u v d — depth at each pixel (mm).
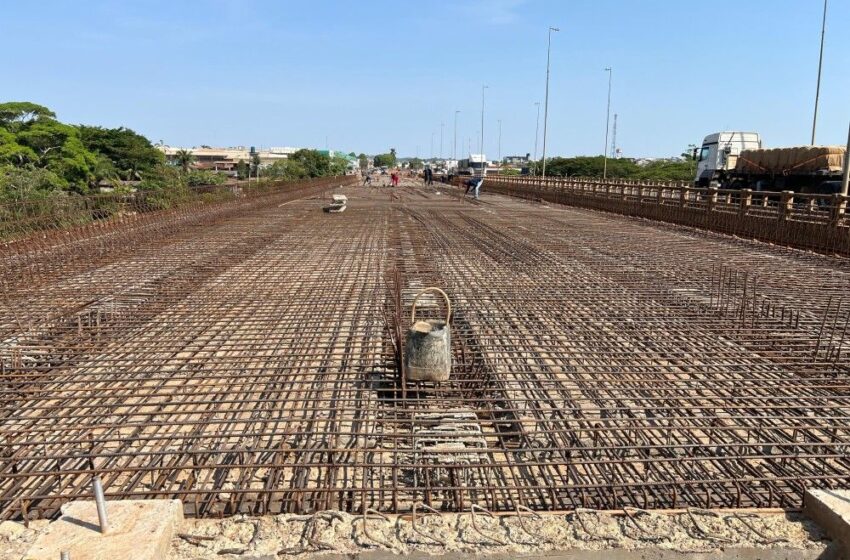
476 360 5215
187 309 6785
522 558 2750
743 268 9281
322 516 2941
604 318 6379
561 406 4336
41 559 2477
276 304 7031
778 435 3889
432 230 14461
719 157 23969
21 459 3410
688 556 2756
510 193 32250
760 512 3025
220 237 12844
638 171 57500
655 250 11164
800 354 5301
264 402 4344
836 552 2791
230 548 2734
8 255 9836
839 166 17234
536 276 8617
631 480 3430
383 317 6383
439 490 3107
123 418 3998
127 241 11828
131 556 2496
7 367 4938
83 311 6621
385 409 4016
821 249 11125
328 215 18391
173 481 3412
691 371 4887
